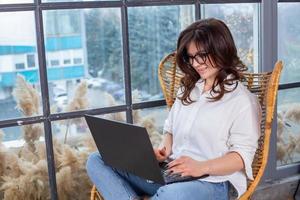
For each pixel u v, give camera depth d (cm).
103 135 154
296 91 259
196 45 158
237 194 159
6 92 191
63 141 205
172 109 183
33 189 203
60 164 206
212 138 158
